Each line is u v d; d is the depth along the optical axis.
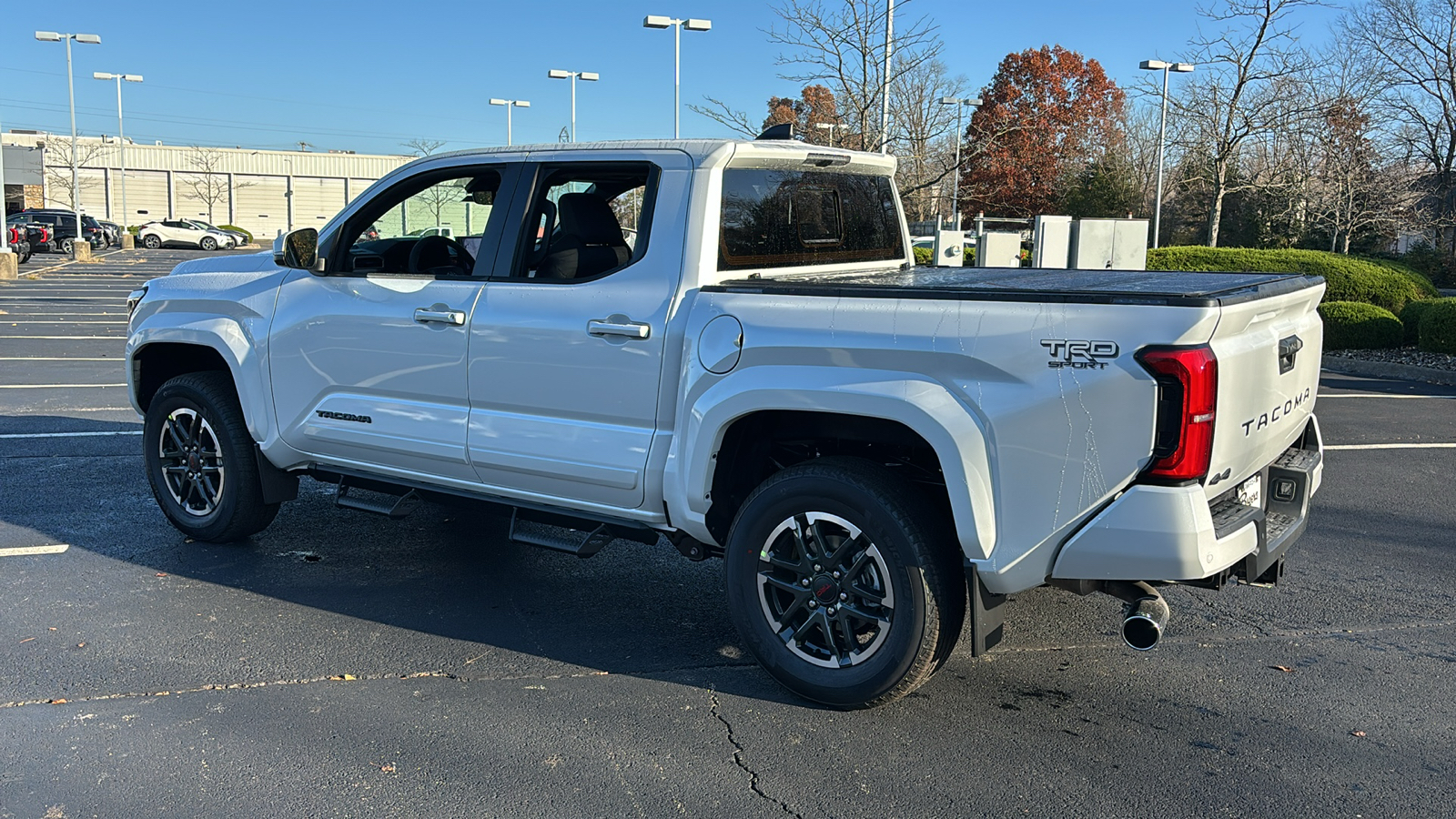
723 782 3.32
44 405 9.98
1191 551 3.17
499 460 4.44
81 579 5.14
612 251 4.48
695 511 3.97
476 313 4.46
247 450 5.44
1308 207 25.05
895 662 3.60
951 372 3.42
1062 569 3.33
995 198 58.69
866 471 3.65
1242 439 3.38
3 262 28.86
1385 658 4.36
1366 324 15.46
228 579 5.18
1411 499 6.93
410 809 3.14
